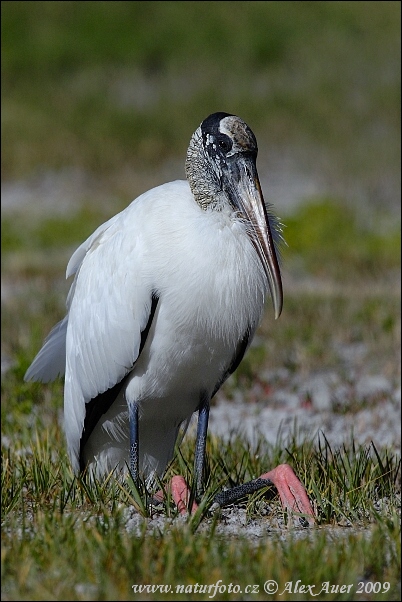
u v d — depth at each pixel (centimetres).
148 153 3453
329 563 565
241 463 876
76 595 536
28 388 1261
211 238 739
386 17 4316
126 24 4394
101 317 795
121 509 671
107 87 3981
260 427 1181
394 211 2886
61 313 1738
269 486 754
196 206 757
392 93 3703
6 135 3522
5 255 2488
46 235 2700
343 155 3309
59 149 3431
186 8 4500
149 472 867
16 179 3253
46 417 1169
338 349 1544
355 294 1916
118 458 877
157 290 753
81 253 849
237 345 800
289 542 613
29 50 4194
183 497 737
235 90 3875
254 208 754
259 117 3625
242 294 751
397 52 4019
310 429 1159
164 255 745
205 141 761
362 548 593
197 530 671
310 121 3572
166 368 783
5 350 1517
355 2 4459
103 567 562
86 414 845
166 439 866
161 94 3909
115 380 808
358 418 1208
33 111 3747
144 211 768
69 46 4244
